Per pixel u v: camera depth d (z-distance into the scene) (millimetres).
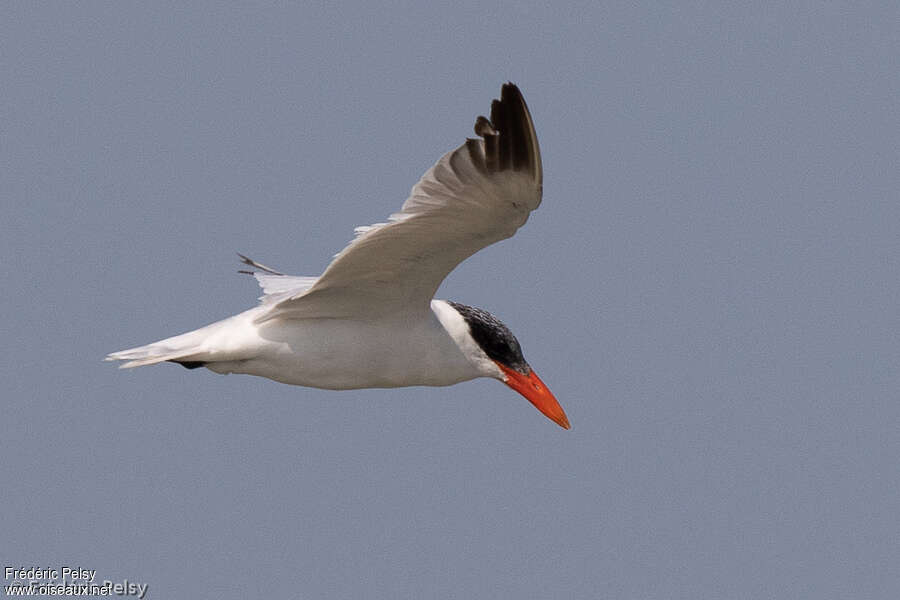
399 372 14227
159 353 13578
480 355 14648
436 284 13586
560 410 14805
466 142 11242
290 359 13812
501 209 11898
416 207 11836
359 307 13781
